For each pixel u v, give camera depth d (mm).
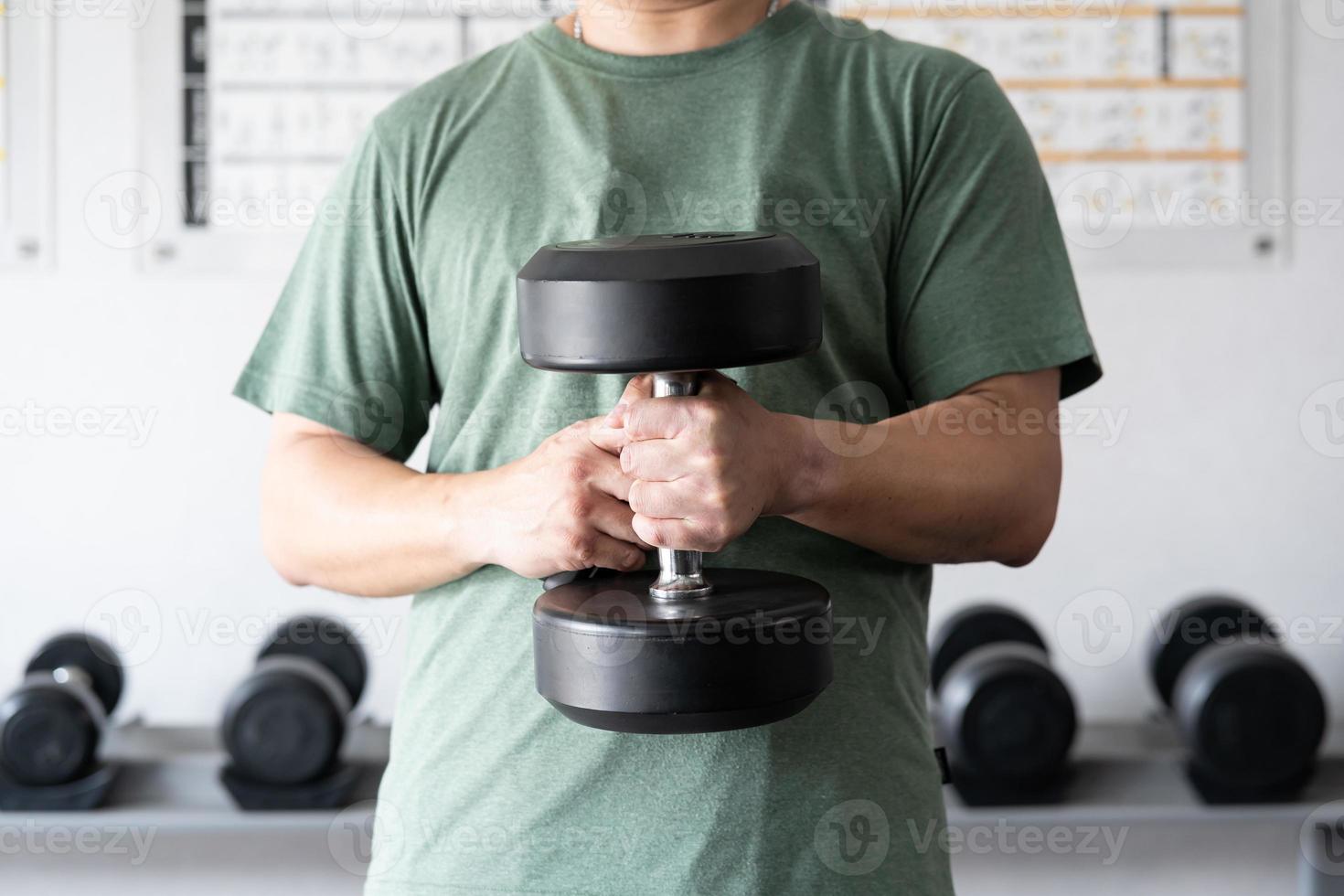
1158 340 2436
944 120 954
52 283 2402
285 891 2457
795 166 940
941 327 953
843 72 974
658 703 791
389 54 2404
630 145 961
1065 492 2459
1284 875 2443
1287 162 2408
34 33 2387
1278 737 2020
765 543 934
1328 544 2459
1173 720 2172
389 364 1037
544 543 870
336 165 2410
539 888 911
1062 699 2061
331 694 2076
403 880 958
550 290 777
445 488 936
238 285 2414
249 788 2064
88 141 2398
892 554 935
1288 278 2430
